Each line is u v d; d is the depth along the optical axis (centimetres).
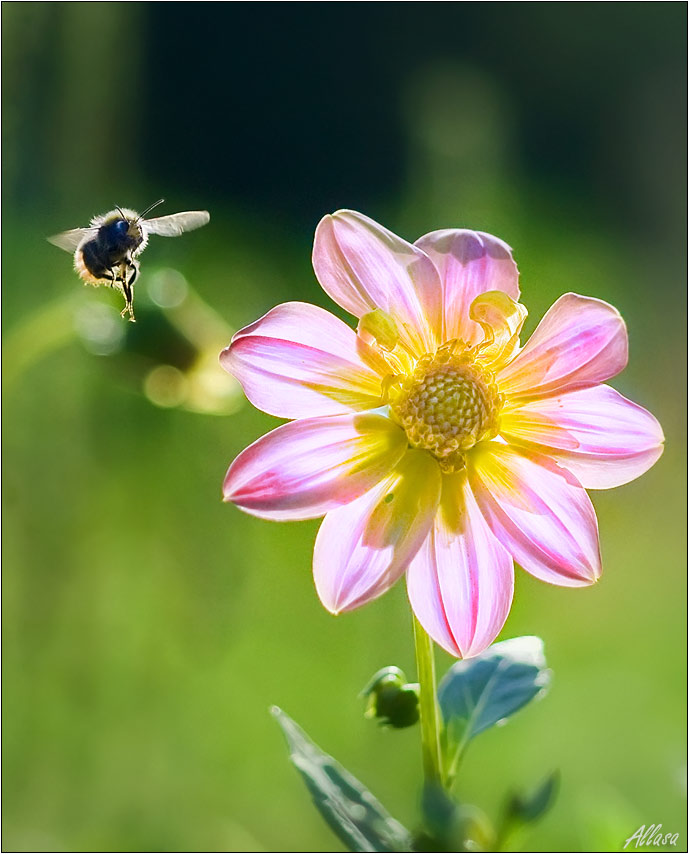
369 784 94
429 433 71
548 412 71
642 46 238
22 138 123
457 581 70
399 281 71
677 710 104
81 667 98
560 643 111
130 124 177
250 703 101
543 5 242
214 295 157
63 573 102
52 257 128
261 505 69
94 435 108
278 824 93
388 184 218
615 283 178
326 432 70
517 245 171
